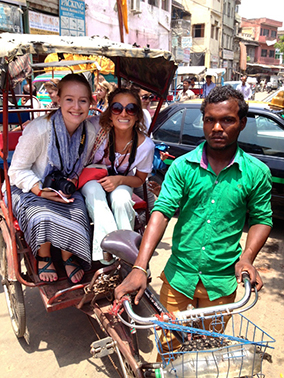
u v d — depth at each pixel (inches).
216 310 53.9
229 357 49.6
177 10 1012.5
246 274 57.5
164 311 60.6
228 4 1407.5
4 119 88.7
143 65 110.9
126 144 104.0
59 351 105.3
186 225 69.9
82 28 480.4
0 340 110.3
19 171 93.1
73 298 88.2
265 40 2143.2
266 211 67.1
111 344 76.4
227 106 60.0
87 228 93.4
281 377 96.7
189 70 687.1
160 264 156.3
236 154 65.0
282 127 179.2
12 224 93.0
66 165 96.0
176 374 49.6
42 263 94.1
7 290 117.7
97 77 188.2
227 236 68.3
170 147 202.7
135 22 672.4
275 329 116.0
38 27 395.9
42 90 303.7
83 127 99.8
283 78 2014.0
